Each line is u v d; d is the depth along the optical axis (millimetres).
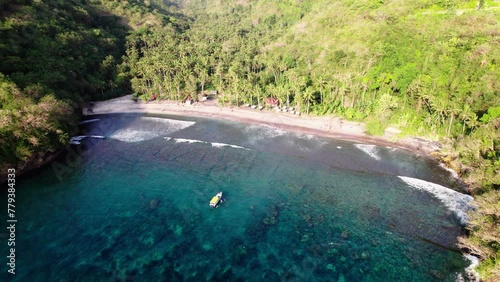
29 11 130125
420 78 97562
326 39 144000
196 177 79125
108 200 70438
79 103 117000
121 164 85688
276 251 56281
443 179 75312
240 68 139000
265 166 83750
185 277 51375
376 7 141250
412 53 105250
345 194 71250
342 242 57812
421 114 96500
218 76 141375
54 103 90062
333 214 65062
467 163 72750
